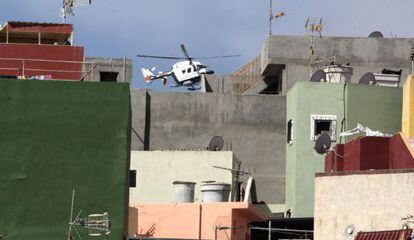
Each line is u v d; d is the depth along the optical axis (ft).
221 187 603.67
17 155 496.64
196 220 581.94
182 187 620.49
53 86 501.56
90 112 501.15
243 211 579.48
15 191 494.59
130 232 582.76
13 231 492.54
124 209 498.28
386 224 488.85
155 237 565.53
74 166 498.28
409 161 509.35
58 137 499.10
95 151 499.10
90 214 495.82
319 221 505.66
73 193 496.23
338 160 550.77
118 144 500.33
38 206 494.59
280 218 606.14
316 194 508.12
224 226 572.92
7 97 499.10
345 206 499.51
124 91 503.20
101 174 498.28
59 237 493.77
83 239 493.36
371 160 526.16
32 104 499.92
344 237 497.05
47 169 497.05
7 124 497.87
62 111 500.33
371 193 494.18
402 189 487.61
